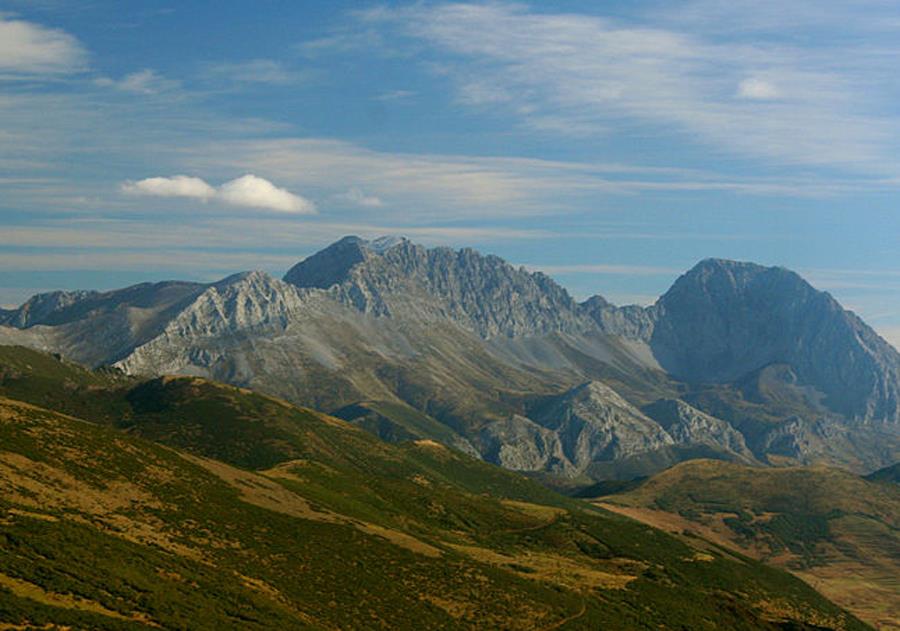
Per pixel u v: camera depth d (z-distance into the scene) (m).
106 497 157.88
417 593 167.50
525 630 166.25
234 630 115.19
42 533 123.19
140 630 102.62
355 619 143.88
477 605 171.38
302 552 169.62
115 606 108.50
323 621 137.38
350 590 157.38
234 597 129.25
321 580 157.50
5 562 108.88
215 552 151.50
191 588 125.81
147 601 112.94
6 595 99.94
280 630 122.44
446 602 167.62
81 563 118.00
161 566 129.62
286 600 140.50
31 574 108.25
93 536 130.00
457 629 155.25
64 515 137.75
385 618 149.38
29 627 94.00
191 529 159.50
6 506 130.88
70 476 160.12
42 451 166.12
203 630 110.56
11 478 146.38
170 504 168.00
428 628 151.12
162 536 148.38
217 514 173.75
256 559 156.50
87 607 105.31
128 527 145.50
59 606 102.00
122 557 126.44
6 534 118.38
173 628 108.06
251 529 172.50
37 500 140.38
